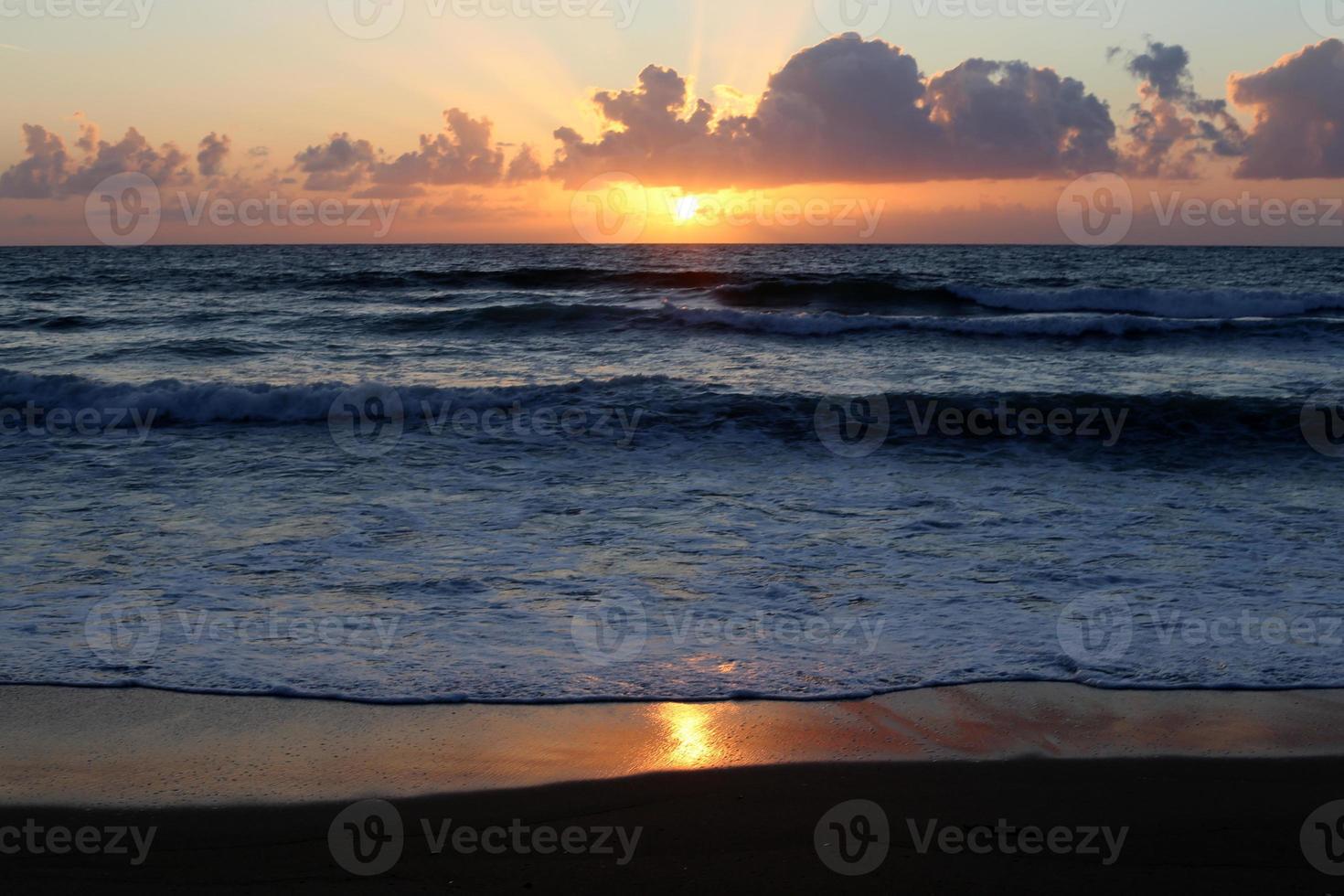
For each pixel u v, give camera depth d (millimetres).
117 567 6059
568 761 3787
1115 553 6426
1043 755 3846
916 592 5691
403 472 8695
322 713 4152
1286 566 6148
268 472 8688
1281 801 3510
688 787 3605
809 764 3771
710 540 6707
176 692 4324
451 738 3953
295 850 3195
